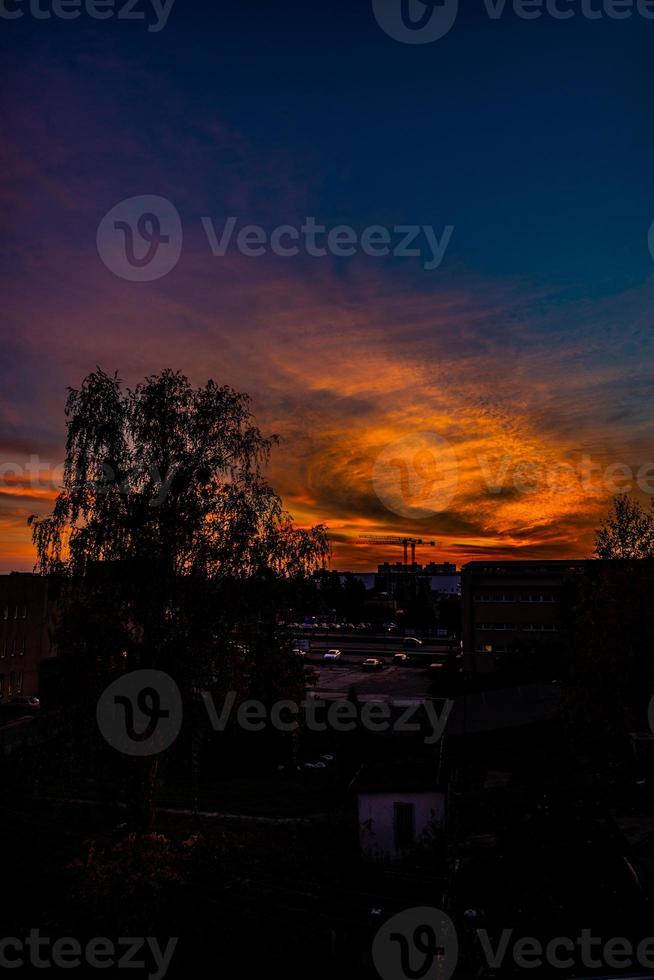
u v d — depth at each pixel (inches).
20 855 715.4
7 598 1667.1
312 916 573.3
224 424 715.4
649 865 408.2
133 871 587.2
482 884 411.2
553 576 1993.1
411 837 763.4
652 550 924.6
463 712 1379.2
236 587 661.3
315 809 966.4
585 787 446.6
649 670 868.0
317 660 2699.3
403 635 3821.4
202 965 485.4
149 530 644.7
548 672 1535.4
